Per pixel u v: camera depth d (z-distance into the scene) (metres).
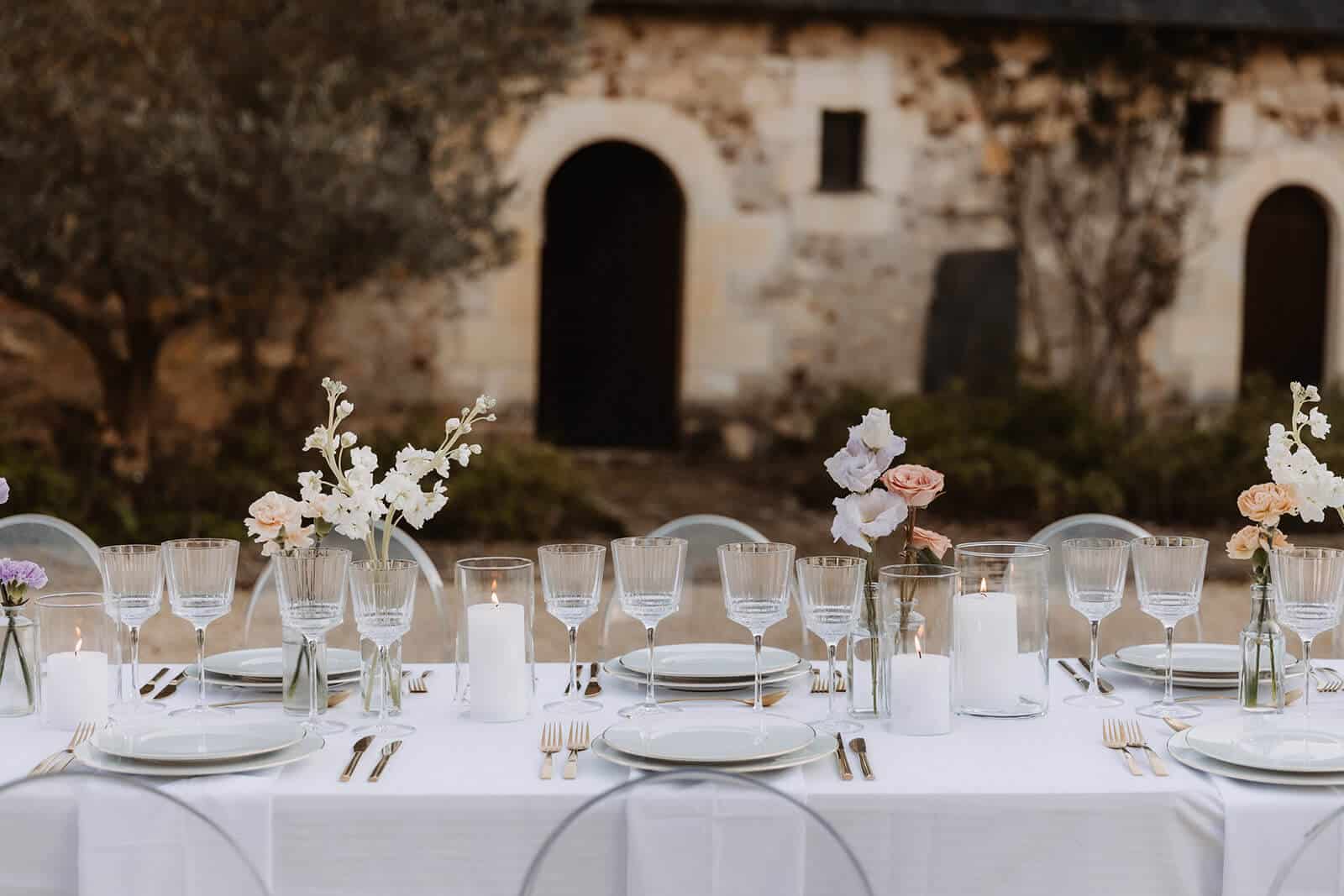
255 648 2.92
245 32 7.84
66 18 7.49
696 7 10.06
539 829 1.92
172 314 8.61
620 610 3.29
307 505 2.32
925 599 2.21
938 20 10.38
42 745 2.17
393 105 8.36
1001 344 10.59
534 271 10.12
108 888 1.64
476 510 8.28
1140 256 10.65
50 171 7.48
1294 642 4.05
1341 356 10.86
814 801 1.92
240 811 1.90
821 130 10.41
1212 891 1.95
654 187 11.43
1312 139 10.70
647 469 10.49
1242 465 9.20
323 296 8.55
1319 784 1.93
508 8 8.23
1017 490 9.06
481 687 2.32
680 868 1.63
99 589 3.41
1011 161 10.53
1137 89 10.52
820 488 9.62
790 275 10.47
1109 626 3.54
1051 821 1.93
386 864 1.93
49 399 9.56
